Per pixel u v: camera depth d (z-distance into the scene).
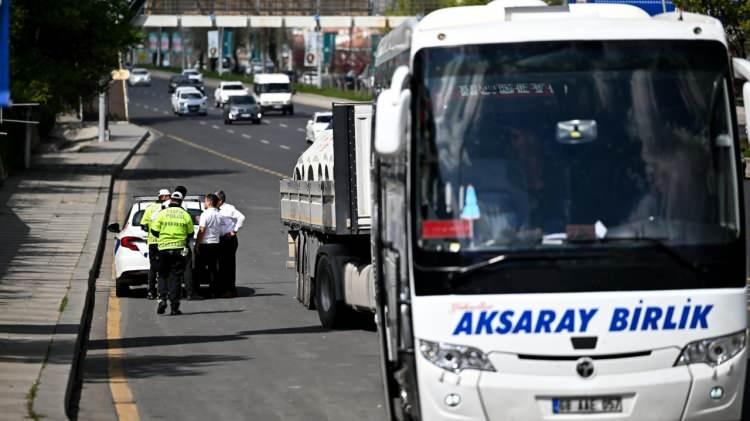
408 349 26.91
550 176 26.33
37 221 92.62
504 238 25.98
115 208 110.00
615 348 25.69
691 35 27.16
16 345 41.31
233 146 181.25
